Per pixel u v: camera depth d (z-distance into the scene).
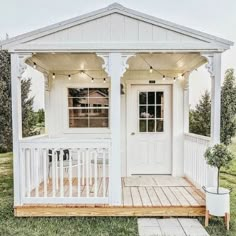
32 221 3.85
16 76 3.95
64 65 5.31
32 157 4.49
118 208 3.93
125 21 3.95
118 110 3.94
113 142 3.95
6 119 10.91
